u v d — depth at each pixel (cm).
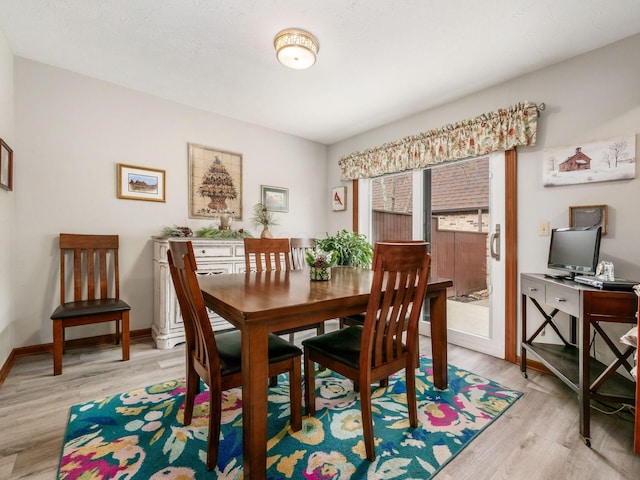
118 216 292
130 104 296
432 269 372
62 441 148
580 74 223
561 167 230
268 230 363
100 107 281
